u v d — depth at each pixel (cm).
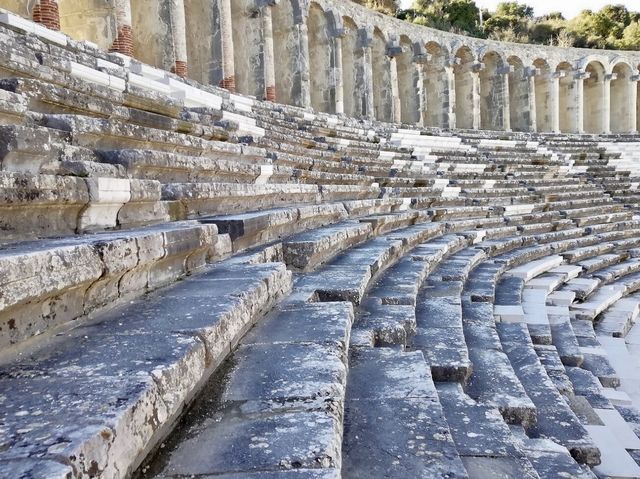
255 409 338
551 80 4075
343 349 446
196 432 314
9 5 1466
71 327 379
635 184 2945
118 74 1181
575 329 1225
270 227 825
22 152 498
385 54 3189
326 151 1730
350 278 719
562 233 2005
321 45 2806
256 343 453
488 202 2136
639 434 743
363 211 1394
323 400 348
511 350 842
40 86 698
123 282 449
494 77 3916
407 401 421
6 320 317
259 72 2325
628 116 4394
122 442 245
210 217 762
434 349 629
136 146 778
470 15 5791
